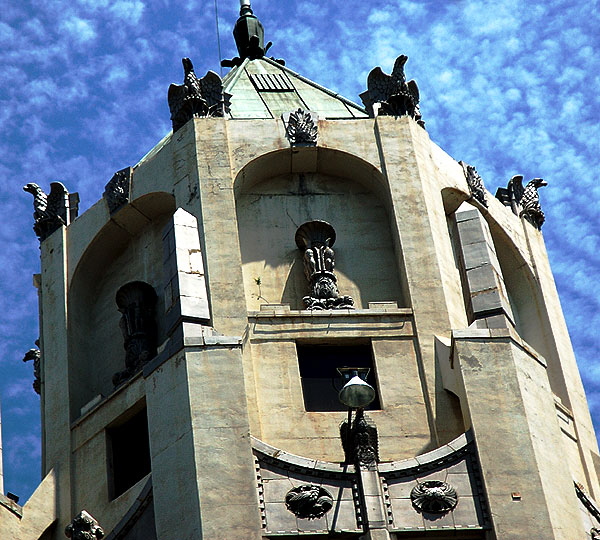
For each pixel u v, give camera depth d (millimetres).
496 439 35688
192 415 35125
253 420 38000
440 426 38156
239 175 41844
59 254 43781
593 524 36312
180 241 37625
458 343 37062
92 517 38000
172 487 34688
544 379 37312
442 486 35250
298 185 42469
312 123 42625
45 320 43156
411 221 41344
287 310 39594
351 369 38344
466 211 39469
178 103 43156
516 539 34344
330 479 35250
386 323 39719
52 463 40625
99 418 40531
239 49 49969
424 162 42688
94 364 42594
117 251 43688
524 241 44594
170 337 36500
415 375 38969
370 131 42938
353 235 41812
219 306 39406
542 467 35438
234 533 33812
